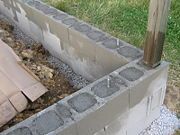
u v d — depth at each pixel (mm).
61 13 3055
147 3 3822
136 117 2113
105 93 1847
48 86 2877
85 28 2711
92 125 1762
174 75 2719
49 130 1614
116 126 1965
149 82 2018
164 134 2230
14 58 2836
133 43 3016
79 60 2893
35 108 2514
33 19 3348
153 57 1979
